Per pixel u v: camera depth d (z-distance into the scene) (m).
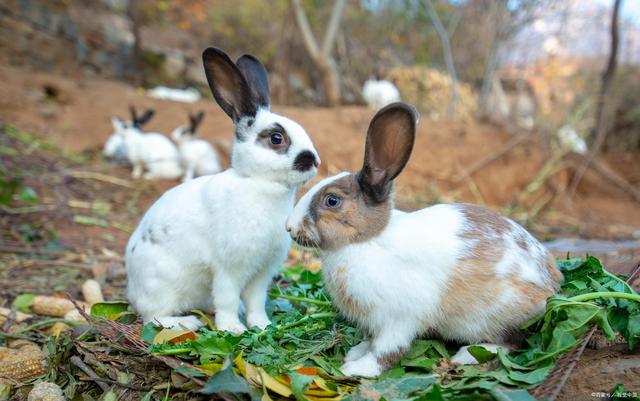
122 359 0.85
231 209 0.86
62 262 1.42
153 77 3.76
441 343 0.83
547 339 0.76
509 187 2.69
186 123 2.69
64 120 2.57
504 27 3.31
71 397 0.83
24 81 2.73
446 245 0.78
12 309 1.13
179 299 0.93
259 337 0.84
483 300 0.78
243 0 4.28
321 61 3.21
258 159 0.85
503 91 3.97
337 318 0.93
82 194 2.01
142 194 2.14
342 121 2.70
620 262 1.25
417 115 0.75
